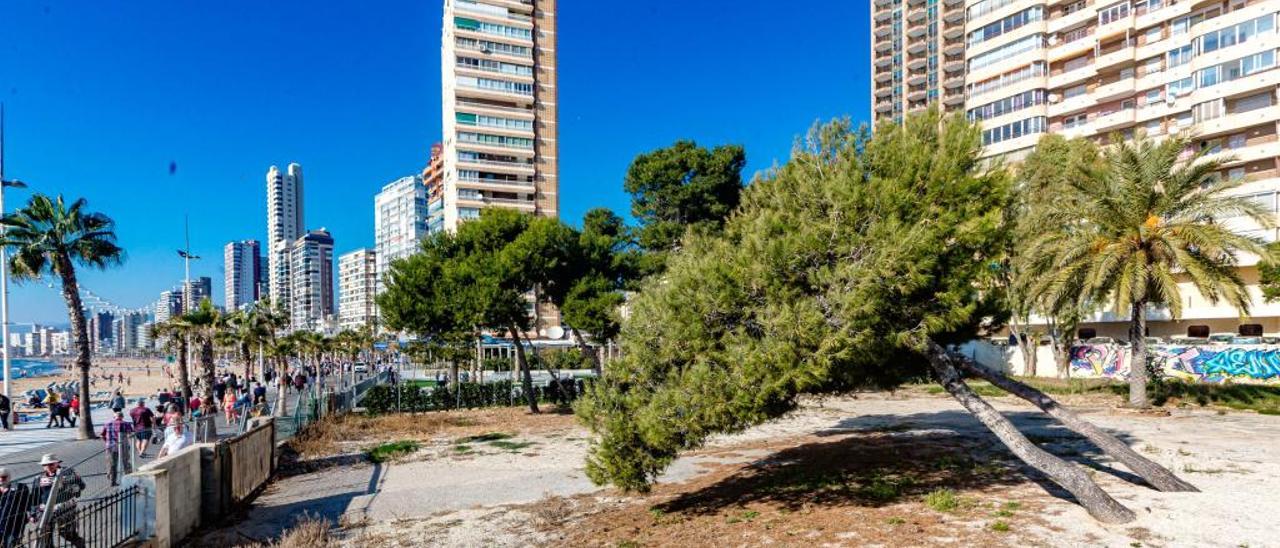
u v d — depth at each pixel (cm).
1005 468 1298
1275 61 4144
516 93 9306
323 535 1058
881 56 10938
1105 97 5153
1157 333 4438
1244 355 2983
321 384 3266
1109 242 2247
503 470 1608
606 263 2861
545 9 9712
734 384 916
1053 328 3712
